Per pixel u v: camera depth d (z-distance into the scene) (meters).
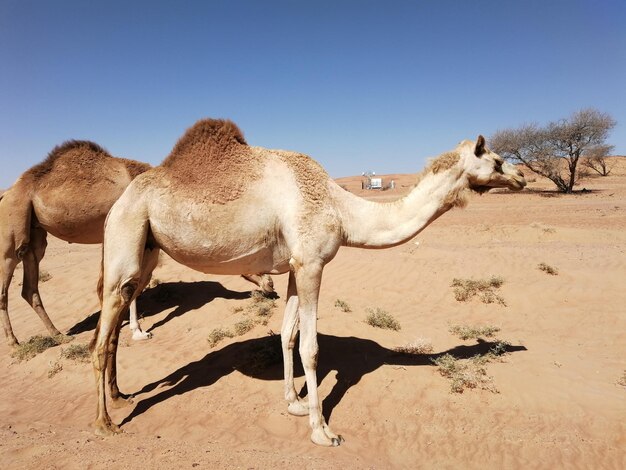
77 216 8.32
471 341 7.66
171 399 6.04
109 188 8.41
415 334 7.95
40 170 8.28
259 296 9.50
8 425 5.51
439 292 10.44
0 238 8.18
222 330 8.09
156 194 5.14
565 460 4.50
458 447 4.78
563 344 7.46
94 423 5.19
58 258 18.06
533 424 5.09
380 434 5.09
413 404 5.58
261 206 5.04
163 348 7.85
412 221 5.35
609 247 15.37
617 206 31.11
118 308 5.15
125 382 6.67
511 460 4.54
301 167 5.23
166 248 5.33
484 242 18.25
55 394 6.59
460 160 5.34
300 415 5.49
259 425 5.34
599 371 6.27
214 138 5.23
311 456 4.55
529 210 32.12
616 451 4.58
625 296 9.38
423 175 5.43
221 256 5.19
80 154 8.44
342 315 8.52
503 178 5.38
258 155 5.26
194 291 10.60
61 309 10.74
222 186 5.03
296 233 4.98
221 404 5.86
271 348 6.88
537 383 5.85
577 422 5.07
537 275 11.02
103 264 5.18
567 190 45.25
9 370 7.69
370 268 12.05
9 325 8.46
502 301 9.56
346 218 5.38
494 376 6.06
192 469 4.27
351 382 6.10
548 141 45.62
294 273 5.13
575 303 9.28
